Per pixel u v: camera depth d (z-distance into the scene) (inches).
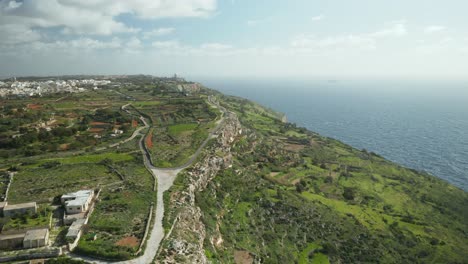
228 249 3149.6
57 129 5354.3
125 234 2422.5
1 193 3100.4
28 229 2395.4
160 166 4037.9
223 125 6230.3
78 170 3786.9
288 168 6412.4
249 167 5580.7
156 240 2378.2
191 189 3491.6
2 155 4288.9
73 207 2672.2
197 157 4439.0
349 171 7160.4
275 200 4630.9
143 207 2878.9
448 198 6363.2
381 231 4724.4
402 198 6131.9
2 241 2210.9
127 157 4320.9
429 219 5428.2
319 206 5009.8
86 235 2361.0
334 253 3833.7
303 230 4158.5
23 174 3627.0
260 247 3447.3
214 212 3558.1
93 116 6643.7
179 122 6471.5
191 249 2427.4
